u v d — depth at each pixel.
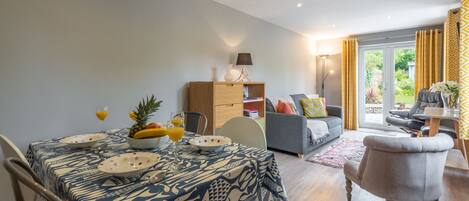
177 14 3.13
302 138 3.55
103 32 2.49
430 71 4.80
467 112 2.10
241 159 1.28
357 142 4.43
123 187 0.97
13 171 0.83
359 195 2.38
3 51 1.95
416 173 1.61
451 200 2.27
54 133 2.22
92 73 2.43
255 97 3.93
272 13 4.08
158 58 2.95
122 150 1.50
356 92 5.69
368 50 5.74
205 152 1.41
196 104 3.21
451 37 3.77
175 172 1.12
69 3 2.26
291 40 5.27
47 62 2.16
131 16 2.69
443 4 3.67
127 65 2.68
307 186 2.59
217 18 3.62
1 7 1.93
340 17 4.31
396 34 5.26
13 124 2.01
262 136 1.71
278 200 1.32
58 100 2.23
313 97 5.32
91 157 1.36
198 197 0.98
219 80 3.69
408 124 3.98
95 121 2.47
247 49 4.15
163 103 3.01
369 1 3.53
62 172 1.14
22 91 2.04
